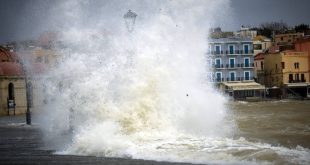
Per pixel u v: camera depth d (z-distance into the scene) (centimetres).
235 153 2162
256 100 10769
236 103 9556
